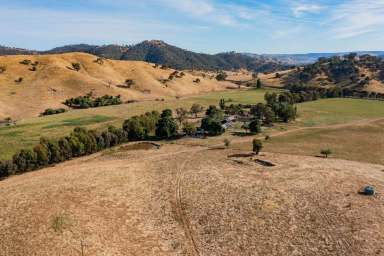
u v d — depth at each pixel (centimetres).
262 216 6512
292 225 6203
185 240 5888
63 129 14062
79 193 7444
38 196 7250
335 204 6888
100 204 6988
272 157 10069
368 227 6078
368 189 7338
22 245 5534
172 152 10856
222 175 8512
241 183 7969
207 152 10725
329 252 5462
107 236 5903
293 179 8181
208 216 6581
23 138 12669
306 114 17262
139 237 5950
